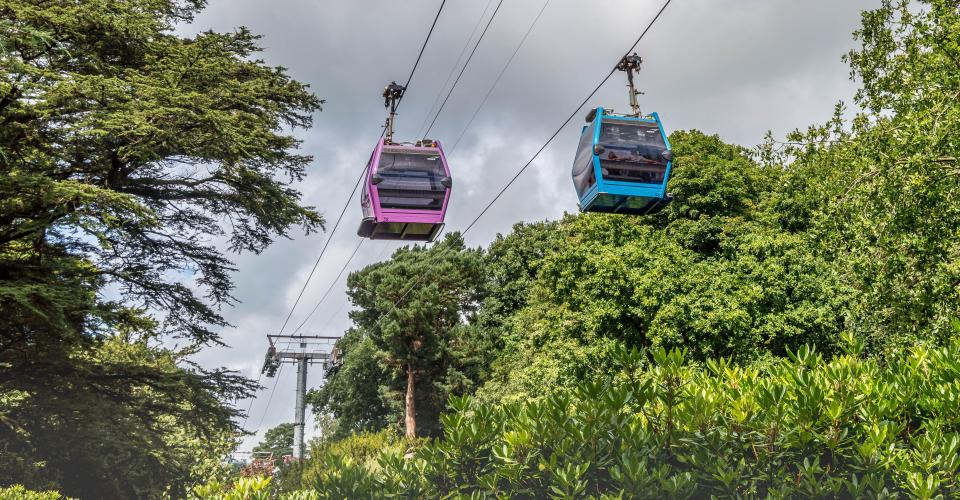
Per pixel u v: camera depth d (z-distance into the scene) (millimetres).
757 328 28391
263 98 24234
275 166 24688
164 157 21250
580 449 5305
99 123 19062
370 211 16516
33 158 20531
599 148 16688
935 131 15148
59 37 19984
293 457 53531
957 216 15711
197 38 22688
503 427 5867
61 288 19281
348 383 59250
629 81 17672
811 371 5840
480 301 58250
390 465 5969
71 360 24016
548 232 53844
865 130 18047
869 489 4910
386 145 16734
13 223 20266
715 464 5027
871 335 19922
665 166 16844
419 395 54875
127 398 26016
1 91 18328
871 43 22312
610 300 29859
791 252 29203
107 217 18203
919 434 5520
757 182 35500
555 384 31750
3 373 22672
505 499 5289
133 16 20391
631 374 5691
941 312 16172
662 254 31062
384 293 55375
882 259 16750
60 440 25562
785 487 4867
